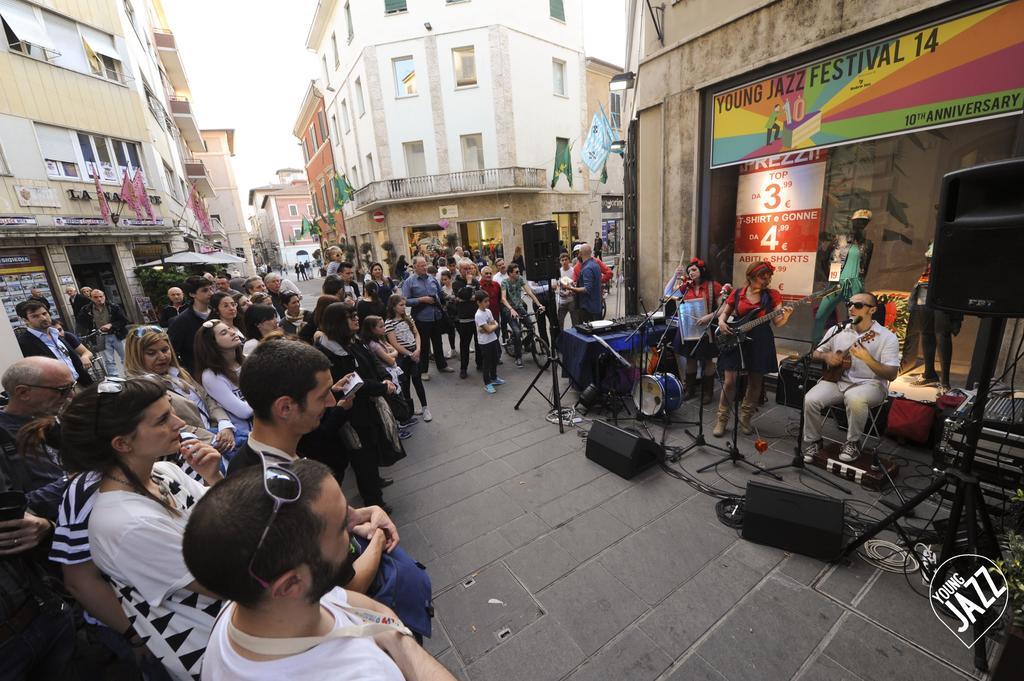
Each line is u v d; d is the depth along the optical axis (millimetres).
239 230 32500
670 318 4598
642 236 5996
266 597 667
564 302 6828
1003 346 3221
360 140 18625
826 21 3779
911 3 3287
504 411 4797
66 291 9562
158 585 1094
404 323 4562
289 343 1457
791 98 4207
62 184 9727
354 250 22641
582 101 18453
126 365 2523
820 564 2355
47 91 9523
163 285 11070
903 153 4293
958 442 2643
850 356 3158
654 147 5582
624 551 2553
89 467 1142
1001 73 3055
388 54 16125
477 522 2912
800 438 3301
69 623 1439
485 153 16375
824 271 4766
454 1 15336
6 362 2539
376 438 2914
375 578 1187
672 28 5066
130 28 12234
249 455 1419
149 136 12102
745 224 5273
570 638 2029
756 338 3629
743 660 1868
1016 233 1604
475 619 2166
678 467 3404
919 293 4012
